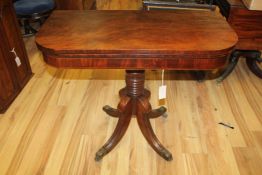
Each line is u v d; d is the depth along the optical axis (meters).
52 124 1.69
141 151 1.51
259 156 1.47
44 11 2.40
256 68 2.13
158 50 0.89
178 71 2.25
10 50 1.79
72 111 1.81
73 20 1.11
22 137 1.59
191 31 1.03
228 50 0.91
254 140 1.58
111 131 1.65
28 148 1.52
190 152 1.50
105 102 1.90
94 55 0.90
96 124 1.70
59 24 1.06
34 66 2.31
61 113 1.79
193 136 1.61
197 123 1.71
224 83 2.10
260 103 1.89
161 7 1.62
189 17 1.17
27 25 2.77
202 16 1.18
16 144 1.54
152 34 1.00
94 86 2.07
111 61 0.93
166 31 1.03
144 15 1.19
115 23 1.09
